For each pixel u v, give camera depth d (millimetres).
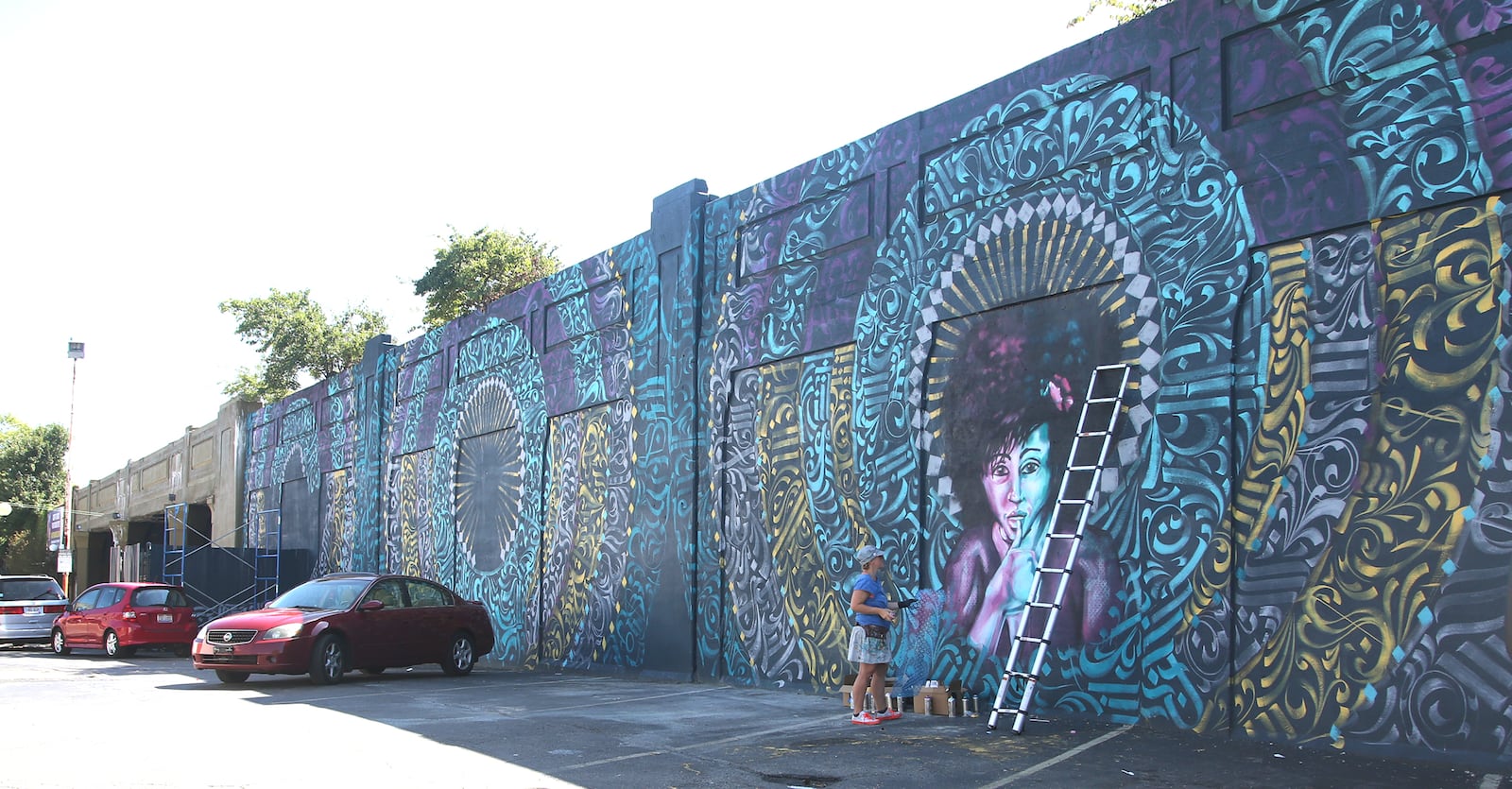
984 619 10945
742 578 14273
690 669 14961
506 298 21219
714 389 15070
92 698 13281
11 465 63875
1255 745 8422
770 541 13844
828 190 13406
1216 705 8852
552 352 19438
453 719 11062
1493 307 7637
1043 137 10875
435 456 23672
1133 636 9547
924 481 11820
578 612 18047
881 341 12484
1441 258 7945
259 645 14805
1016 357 10977
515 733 10016
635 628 16375
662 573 15812
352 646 15555
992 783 7477
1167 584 9320
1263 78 9094
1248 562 8789
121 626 21984
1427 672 7668
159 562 30078
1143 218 9875
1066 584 9492
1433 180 7996
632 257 17203
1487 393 7598
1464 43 7922
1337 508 8297
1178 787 7227
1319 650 8273
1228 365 9070
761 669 13781
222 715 11430
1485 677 7371
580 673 17328
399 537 25094
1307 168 8727
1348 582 8172
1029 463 10695
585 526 18047
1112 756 8219
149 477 46406
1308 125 8766
